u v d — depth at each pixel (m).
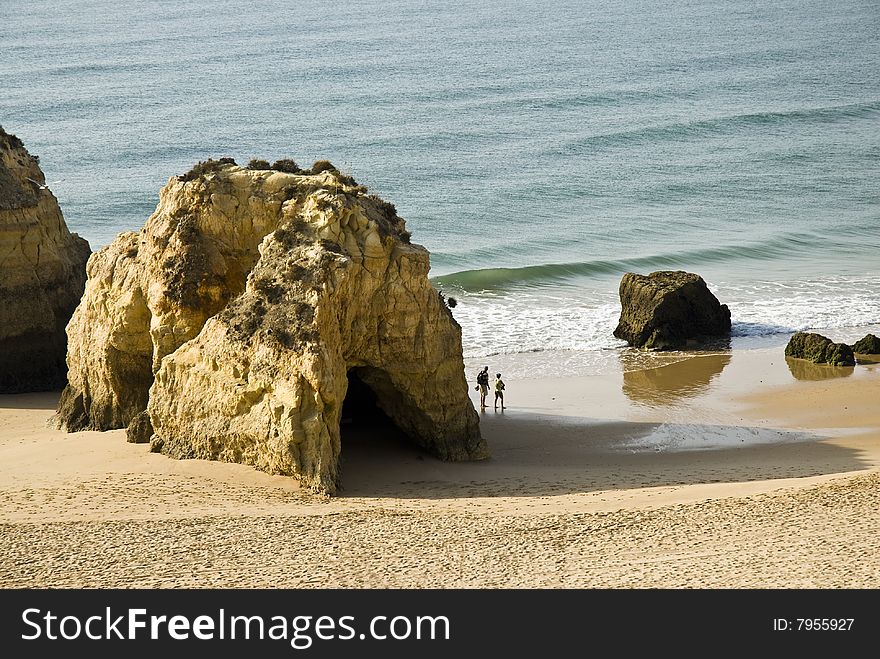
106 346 34.81
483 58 133.75
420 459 32.56
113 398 35.41
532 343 48.75
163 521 25.17
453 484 29.86
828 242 66.81
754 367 45.47
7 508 26.48
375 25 165.88
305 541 23.81
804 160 88.12
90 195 75.88
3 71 123.69
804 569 21.12
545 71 125.06
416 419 32.97
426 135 93.12
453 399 32.84
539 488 29.33
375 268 31.53
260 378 29.47
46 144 89.62
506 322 51.78
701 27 168.12
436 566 22.09
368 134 93.56
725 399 41.12
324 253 30.44
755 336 49.97
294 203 32.34
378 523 25.08
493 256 64.94
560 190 78.56
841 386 42.59
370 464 31.88
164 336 32.84
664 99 110.56
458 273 59.03
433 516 25.72
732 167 85.62
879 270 60.72
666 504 26.22
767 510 25.08
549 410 39.66
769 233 68.56
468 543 23.55
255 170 34.12
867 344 47.19
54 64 128.62
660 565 21.75
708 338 49.59
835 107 106.12
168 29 162.00
